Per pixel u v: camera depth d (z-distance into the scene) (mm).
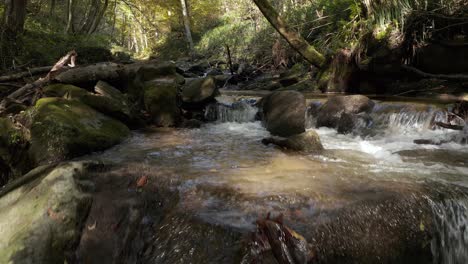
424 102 5961
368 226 2484
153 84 6398
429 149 4426
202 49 21453
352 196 2801
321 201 2711
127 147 4762
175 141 5125
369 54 7609
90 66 6590
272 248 2062
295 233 2162
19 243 2180
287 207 2635
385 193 2852
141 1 22188
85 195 2818
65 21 19375
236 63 14805
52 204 2547
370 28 7785
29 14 13453
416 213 2658
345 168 3643
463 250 2883
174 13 25125
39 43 10102
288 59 12078
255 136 5488
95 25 17391
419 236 2568
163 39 28656
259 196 2811
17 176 4246
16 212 2555
